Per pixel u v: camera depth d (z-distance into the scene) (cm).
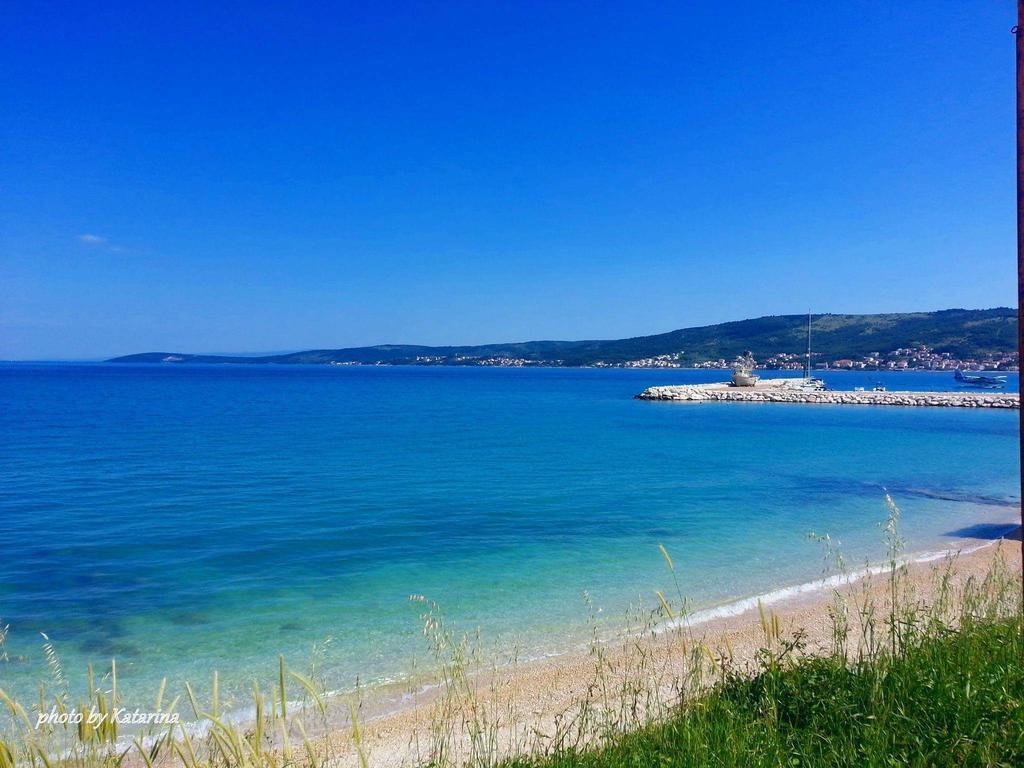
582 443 4053
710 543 1658
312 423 5347
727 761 455
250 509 2033
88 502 2120
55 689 838
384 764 658
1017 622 669
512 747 654
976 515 2023
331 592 1255
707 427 5303
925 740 454
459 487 2469
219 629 1063
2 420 5288
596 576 1374
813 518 1967
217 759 534
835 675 591
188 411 6538
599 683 848
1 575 1339
